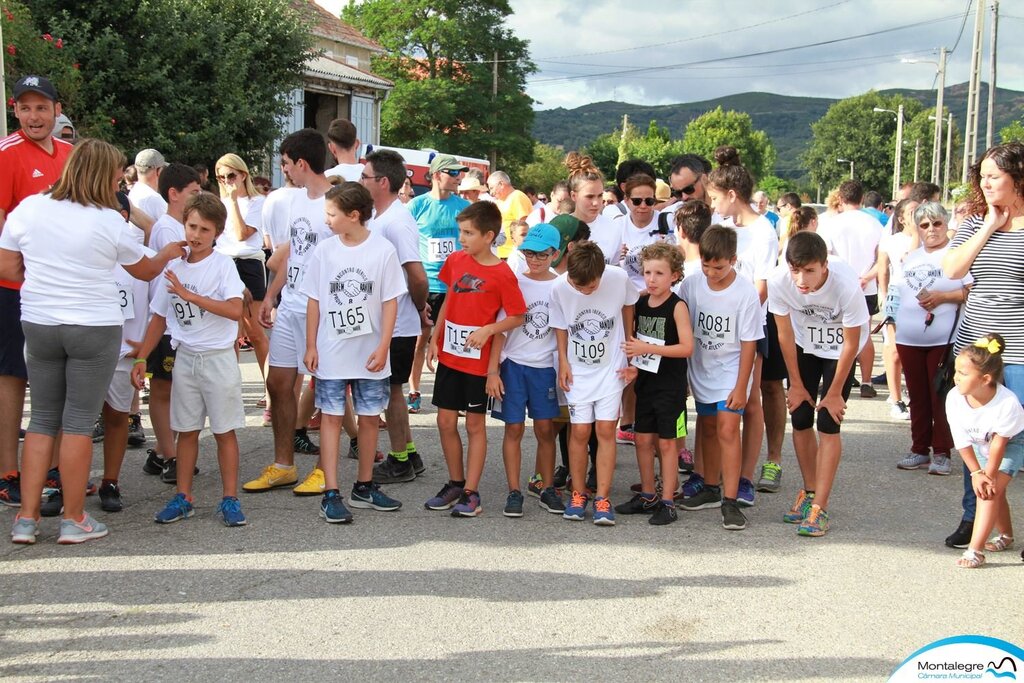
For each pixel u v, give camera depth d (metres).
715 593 4.57
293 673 3.66
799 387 5.77
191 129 19.05
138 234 6.35
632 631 4.12
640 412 5.78
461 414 8.67
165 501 5.85
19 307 5.50
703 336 5.73
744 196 6.39
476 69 49.72
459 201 8.43
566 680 3.66
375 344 5.64
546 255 5.65
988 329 5.27
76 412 4.98
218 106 19.66
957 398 5.02
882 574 4.87
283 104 21.62
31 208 4.95
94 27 18.02
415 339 6.39
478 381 5.64
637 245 7.00
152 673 3.63
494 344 5.64
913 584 4.74
